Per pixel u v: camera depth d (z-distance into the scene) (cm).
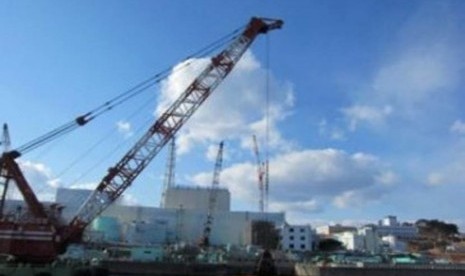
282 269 11231
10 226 6869
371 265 10581
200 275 11162
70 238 7981
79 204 15825
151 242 17400
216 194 19100
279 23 8475
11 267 5897
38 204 7419
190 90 8381
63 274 6438
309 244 18750
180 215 18800
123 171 8281
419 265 10738
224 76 8419
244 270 11338
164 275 11000
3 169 7394
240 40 8444
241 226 19038
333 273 9925
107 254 12331
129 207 18725
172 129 8369
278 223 19625
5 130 8531
